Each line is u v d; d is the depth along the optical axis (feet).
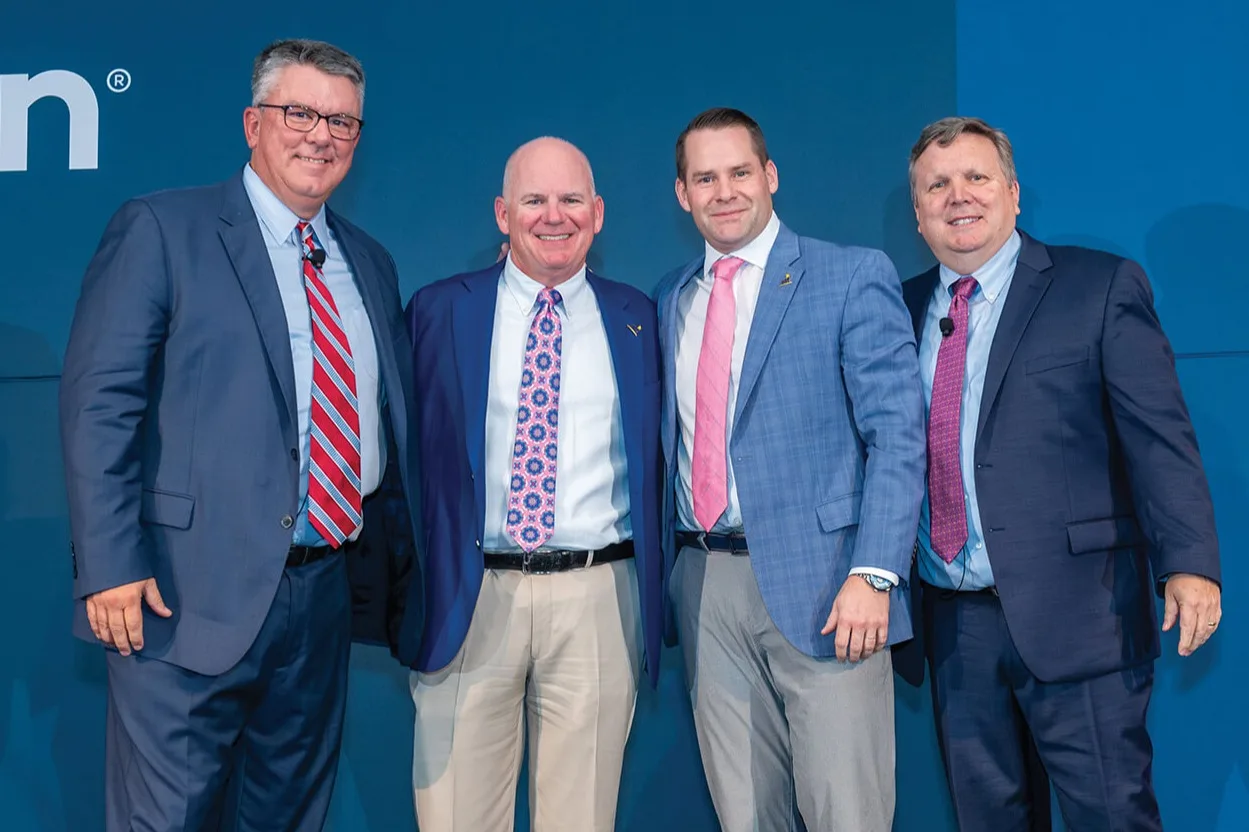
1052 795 8.72
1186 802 8.70
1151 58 8.86
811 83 9.06
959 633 7.21
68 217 9.18
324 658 6.95
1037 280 7.29
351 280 7.25
